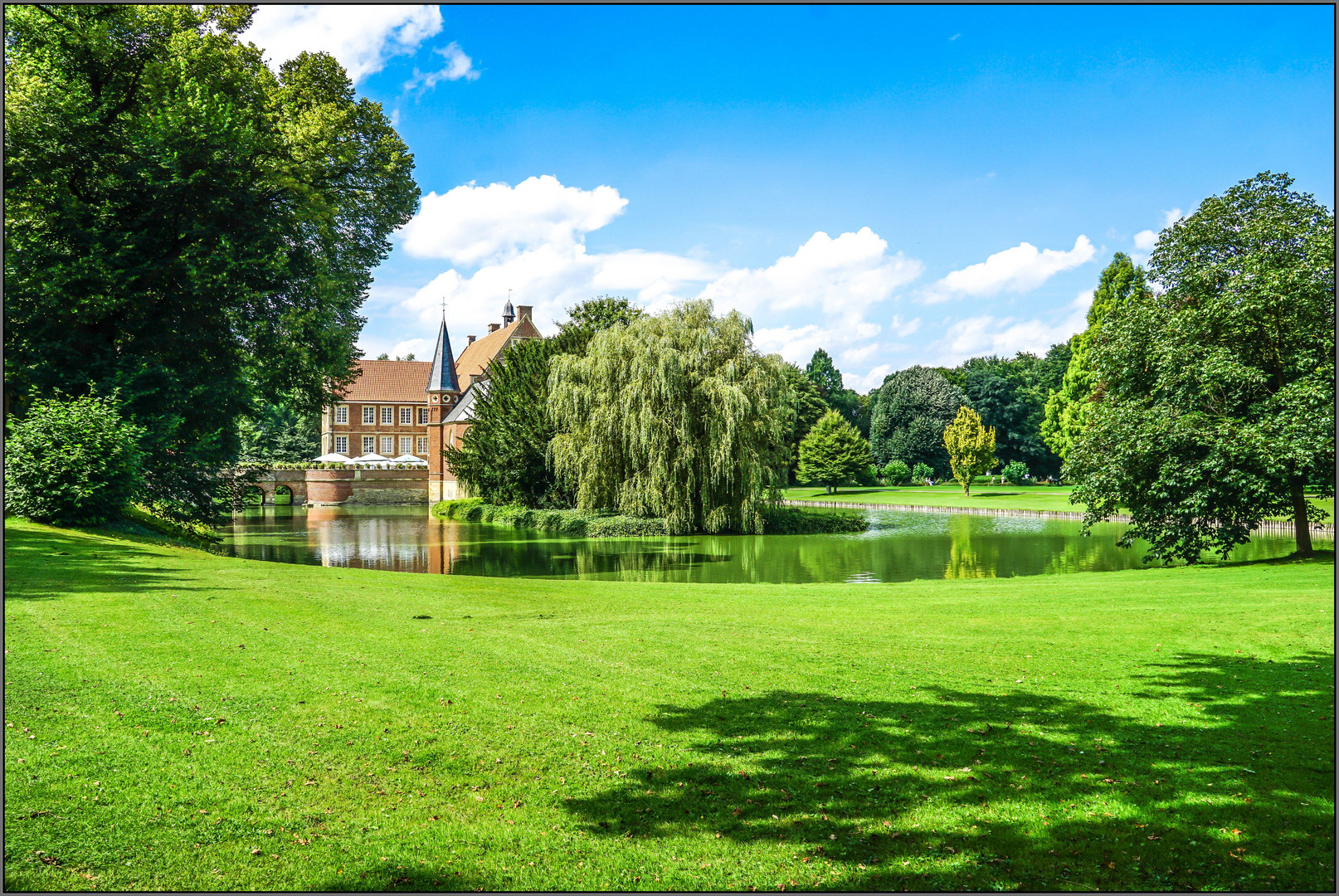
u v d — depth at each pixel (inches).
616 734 248.4
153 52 846.5
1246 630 402.0
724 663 335.6
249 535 1512.1
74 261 764.0
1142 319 768.3
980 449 2564.0
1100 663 339.6
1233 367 672.4
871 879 167.9
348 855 174.7
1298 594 504.1
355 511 2453.2
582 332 1862.7
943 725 259.3
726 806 201.5
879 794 208.2
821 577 886.4
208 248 823.7
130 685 270.7
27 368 773.3
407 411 3715.6
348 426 3631.9
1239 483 657.6
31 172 746.8
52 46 791.7
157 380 829.8
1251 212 776.3
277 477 2765.7
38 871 161.0
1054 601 514.0
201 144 794.8
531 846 180.7
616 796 205.9
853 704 281.0
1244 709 276.2
